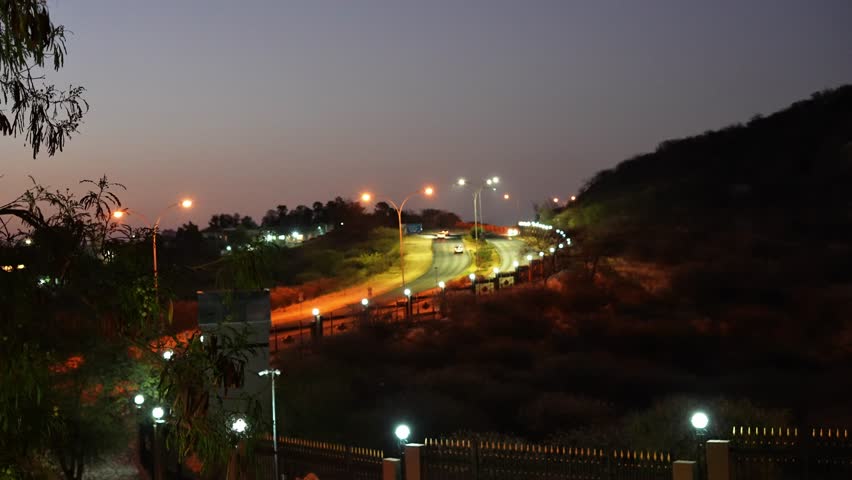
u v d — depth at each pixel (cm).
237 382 855
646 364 3688
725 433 1703
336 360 3316
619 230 8850
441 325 4125
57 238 804
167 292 858
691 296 5344
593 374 3406
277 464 1612
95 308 834
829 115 12506
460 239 11038
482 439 2319
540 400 2827
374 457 1524
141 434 1930
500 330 4119
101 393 1672
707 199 10538
